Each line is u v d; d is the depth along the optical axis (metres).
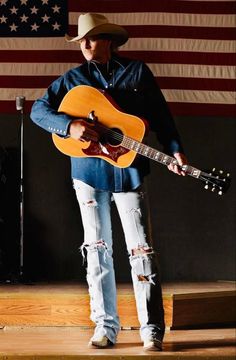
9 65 6.03
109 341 3.96
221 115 6.07
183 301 4.88
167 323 4.81
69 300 4.81
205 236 6.11
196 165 6.13
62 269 6.07
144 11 6.04
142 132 3.89
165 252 6.10
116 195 3.98
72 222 6.11
